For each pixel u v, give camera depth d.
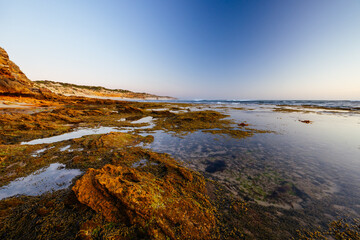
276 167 8.27
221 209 5.12
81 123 18.67
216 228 4.32
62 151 9.31
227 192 6.06
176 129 16.75
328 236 4.19
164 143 12.01
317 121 22.41
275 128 17.58
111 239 3.61
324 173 7.62
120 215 4.10
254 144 12.05
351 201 5.57
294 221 4.70
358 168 8.14
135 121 21.41
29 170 7.07
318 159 9.30
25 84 44.59
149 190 4.79
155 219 3.98
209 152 10.31
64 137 12.55
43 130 14.34
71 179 6.45
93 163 7.92
